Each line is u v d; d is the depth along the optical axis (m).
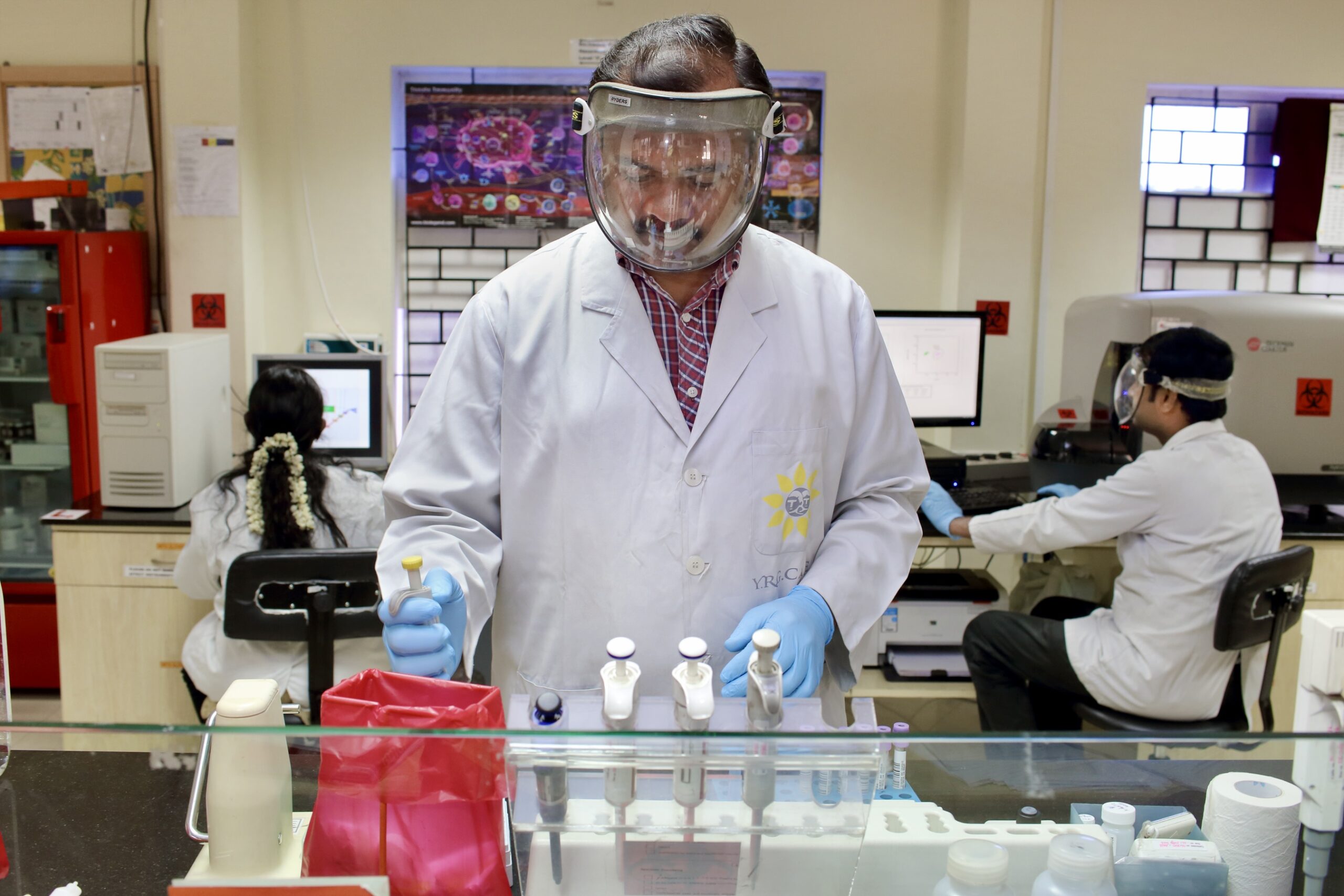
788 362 1.23
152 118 3.35
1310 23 3.42
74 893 0.81
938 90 3.45
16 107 3.35
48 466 3.28
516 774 0.76
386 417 3.03
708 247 1.07
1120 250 3.52
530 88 3.39
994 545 2.38
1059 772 0.88
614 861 0.79
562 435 1.20
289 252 3.42
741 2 3.36
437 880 0.77
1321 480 2.62
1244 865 0.86
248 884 0.74
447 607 1.06
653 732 0.76
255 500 2.19
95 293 3.07
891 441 1.34
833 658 1.23
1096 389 2.82
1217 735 0.88
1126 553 2.25
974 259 3.38
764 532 1.21
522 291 1.24
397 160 3.47
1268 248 3.63
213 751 0.79
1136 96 3.44
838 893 0.80
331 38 3.33
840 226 3.51
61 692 2.82
